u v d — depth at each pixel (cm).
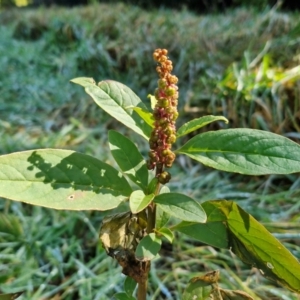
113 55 131
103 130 90
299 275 24
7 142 83
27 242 55
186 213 20
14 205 63
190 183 69
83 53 132
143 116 23
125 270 24
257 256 25
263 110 75
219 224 25
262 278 48
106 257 52
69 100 111
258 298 44
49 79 125
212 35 127
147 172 24
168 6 216
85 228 60
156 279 48
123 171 23
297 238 53
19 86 120
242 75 83
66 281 50
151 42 127
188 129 23
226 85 83
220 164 21
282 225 55
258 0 173
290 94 74
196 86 98
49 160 21
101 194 22
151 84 112
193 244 56
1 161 20
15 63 139
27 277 49
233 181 71
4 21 195
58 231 58
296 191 65
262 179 70
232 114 78
